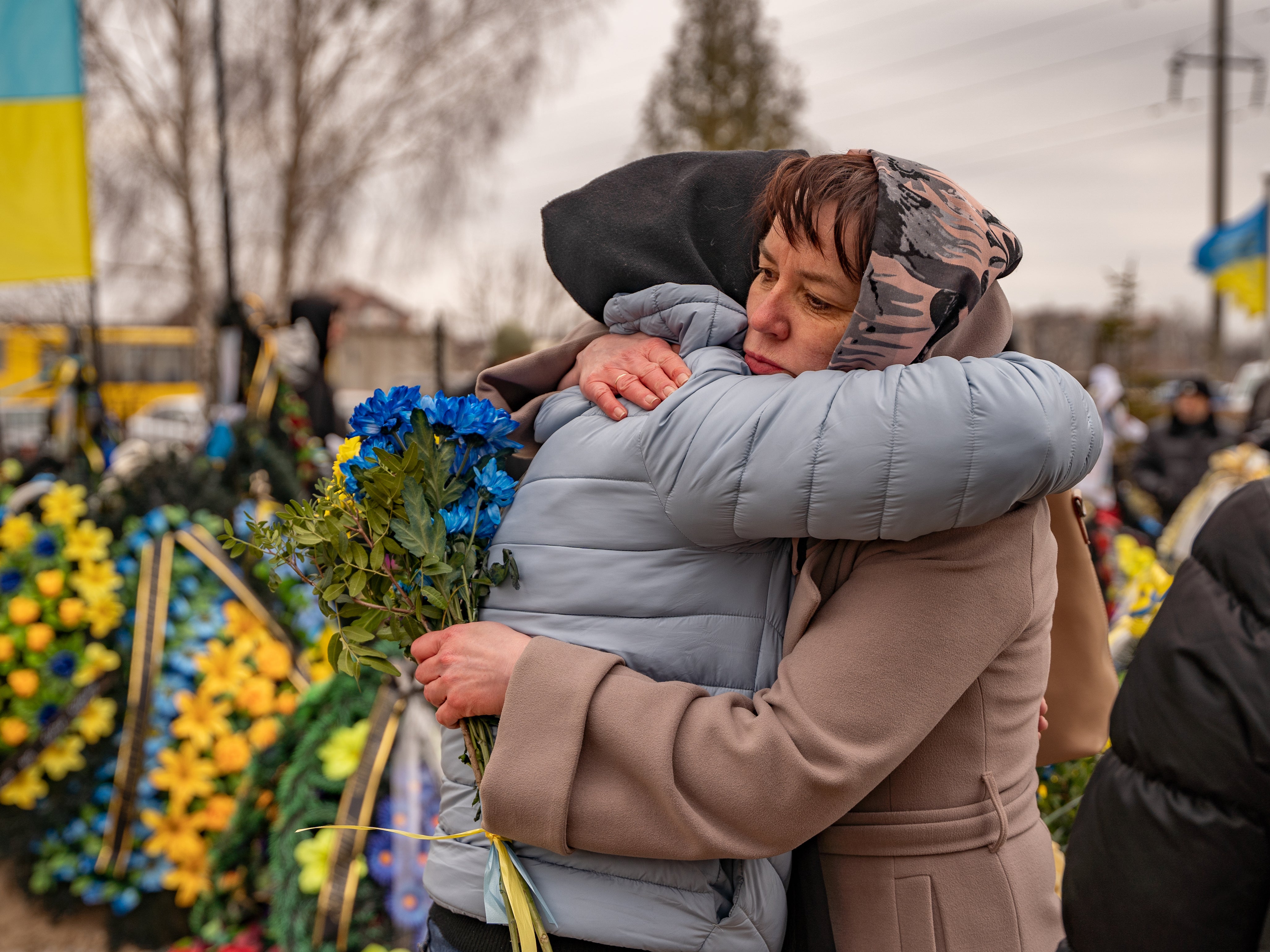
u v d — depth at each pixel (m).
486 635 1.16
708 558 1.15
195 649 2.94
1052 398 1.02
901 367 1.04
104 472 3.35
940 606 1.07
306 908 2.22
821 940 1.15
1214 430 6.77
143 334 14.77
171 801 2.89
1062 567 1.38
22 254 4.05
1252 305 10.72
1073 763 1.78
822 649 1.09
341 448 1.30
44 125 4.06
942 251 1.05
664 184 1.36
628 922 1.11
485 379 1.35
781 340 1.15
